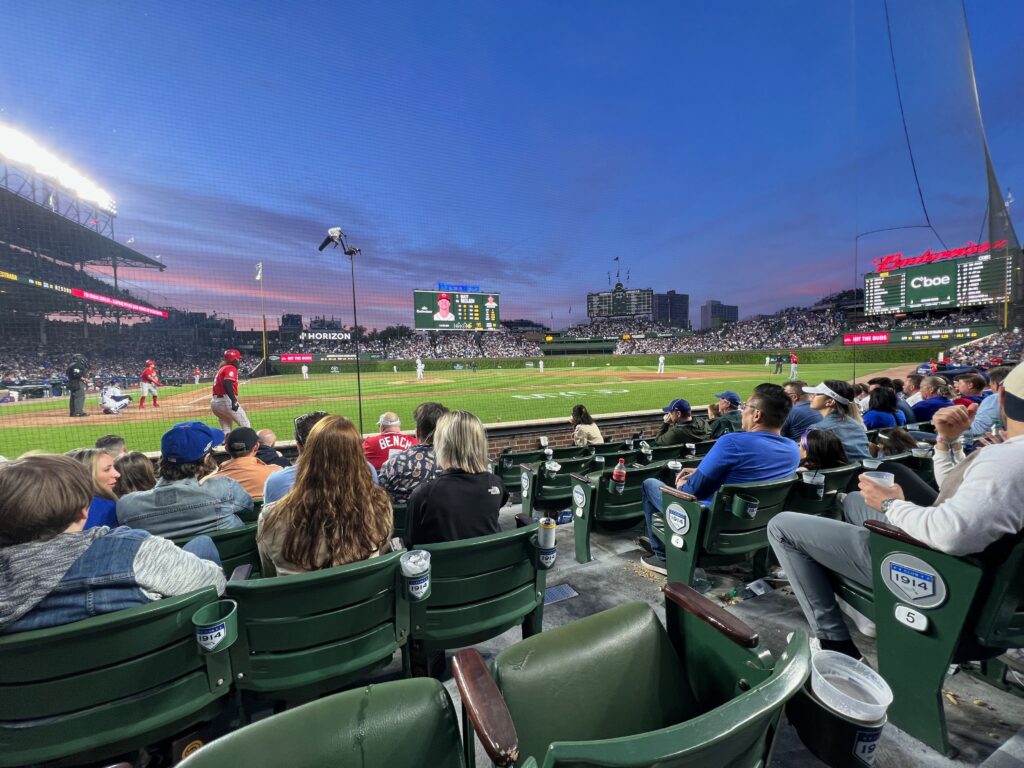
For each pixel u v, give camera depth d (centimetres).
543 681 105
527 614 201
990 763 153
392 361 3350
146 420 1060
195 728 157
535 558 192
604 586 287
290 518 168
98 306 2202
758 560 296
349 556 170
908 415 604
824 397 374
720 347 4938
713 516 246
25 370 1870
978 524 133
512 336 4766
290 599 145
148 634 124
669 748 65
